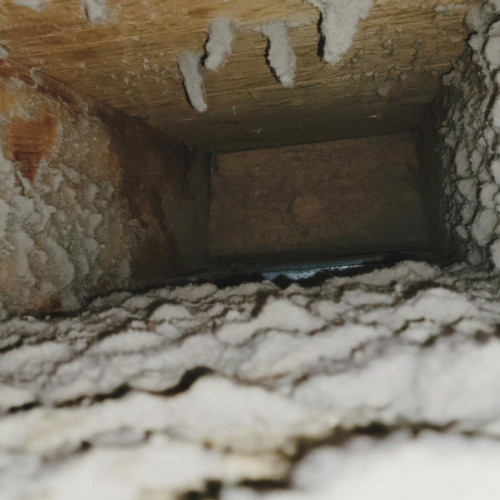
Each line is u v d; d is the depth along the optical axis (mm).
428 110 558
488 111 374
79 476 179
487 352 225
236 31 345
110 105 474
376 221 686
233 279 584
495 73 357
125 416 213
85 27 330
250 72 417
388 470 171
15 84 363
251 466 185
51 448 196
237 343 280
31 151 369
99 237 440
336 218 701
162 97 464
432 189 585
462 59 407
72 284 397
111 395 235
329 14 322
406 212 674
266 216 726
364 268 549
